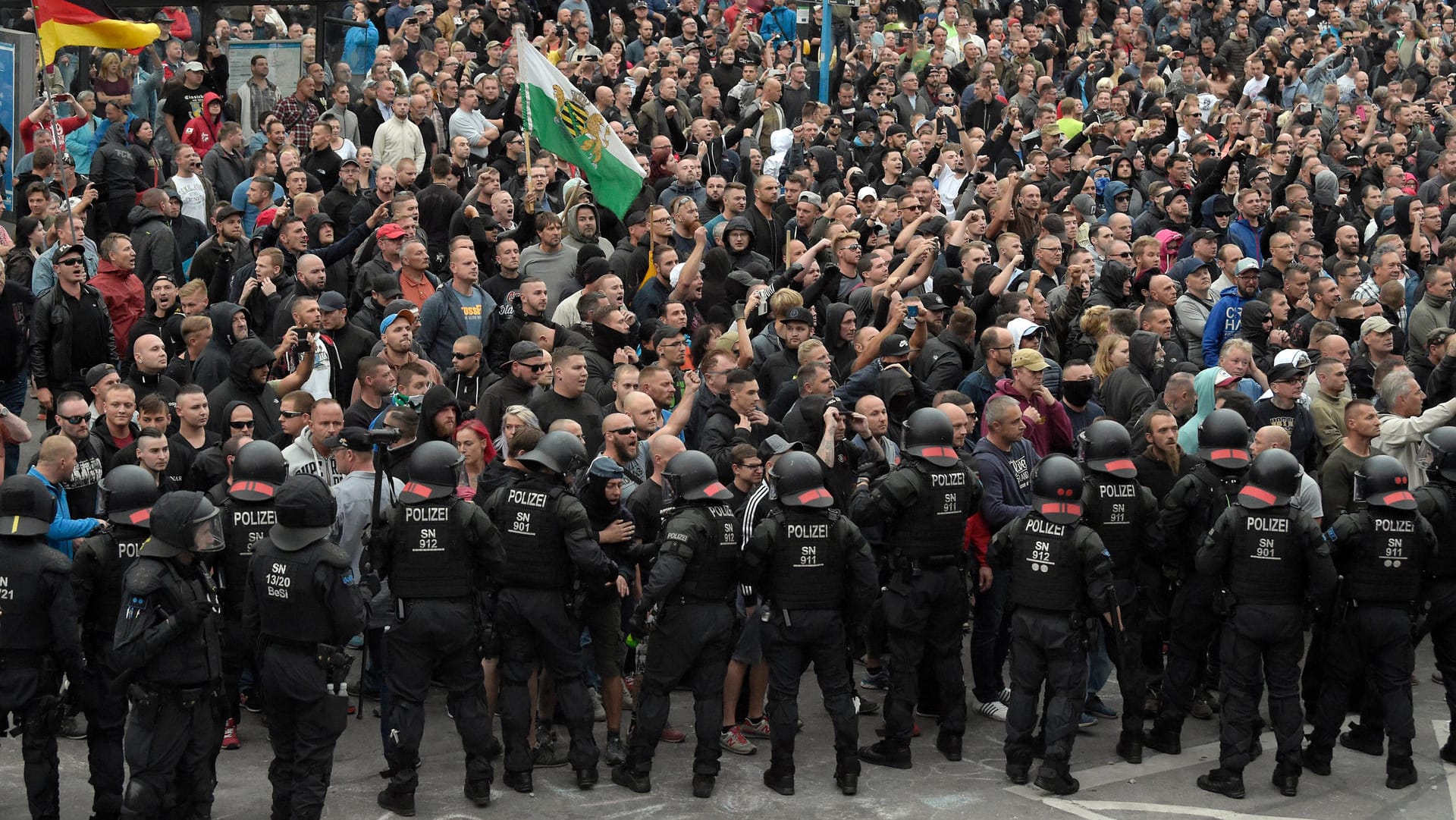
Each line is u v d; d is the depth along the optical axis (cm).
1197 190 6656
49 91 5634
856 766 3694
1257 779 3862
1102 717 4256
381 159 7012
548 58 8194
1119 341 4822
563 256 5581
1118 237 6319
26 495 3197
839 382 5012
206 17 7694
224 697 3306
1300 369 4612
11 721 3822
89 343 4969
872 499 3766
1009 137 8150
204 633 3225
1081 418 4619
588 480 3738
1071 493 3669
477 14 9100
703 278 5469
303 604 3244
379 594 3722
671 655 3600
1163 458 4144
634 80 8456
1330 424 4734
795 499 3584
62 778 3672
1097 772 3866
